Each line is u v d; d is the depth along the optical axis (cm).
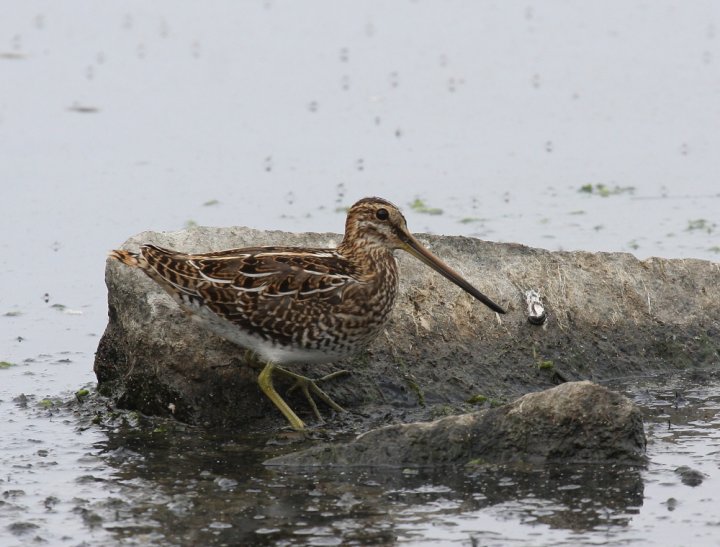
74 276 1759
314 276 1239
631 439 1145
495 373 1371
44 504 1077
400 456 1149
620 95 2564
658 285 1478
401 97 2584
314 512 1050
